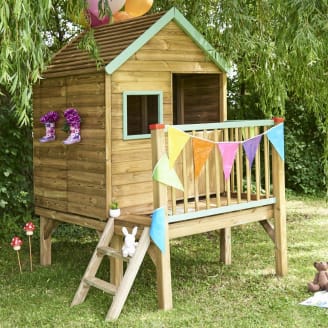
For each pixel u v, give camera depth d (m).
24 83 6.56
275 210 7.74
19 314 6.95
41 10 6.54
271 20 8.77
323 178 11.34
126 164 7.36
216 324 6.70
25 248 8.89
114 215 7.21
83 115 7.47
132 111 7.77
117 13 8.07
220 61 7.85
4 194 9.16
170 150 6.92
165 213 6.93
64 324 6.75
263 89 9.25
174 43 7.58
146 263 8.26
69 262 8.34
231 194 7.99
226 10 8.52
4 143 9.05
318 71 8.94
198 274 7.88
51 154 7.89
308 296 7.22
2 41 6.39
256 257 8.39
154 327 6.66
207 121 8.13
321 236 9.15
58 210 7.88
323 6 7.98
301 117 11.70
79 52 7.70
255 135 7.66
